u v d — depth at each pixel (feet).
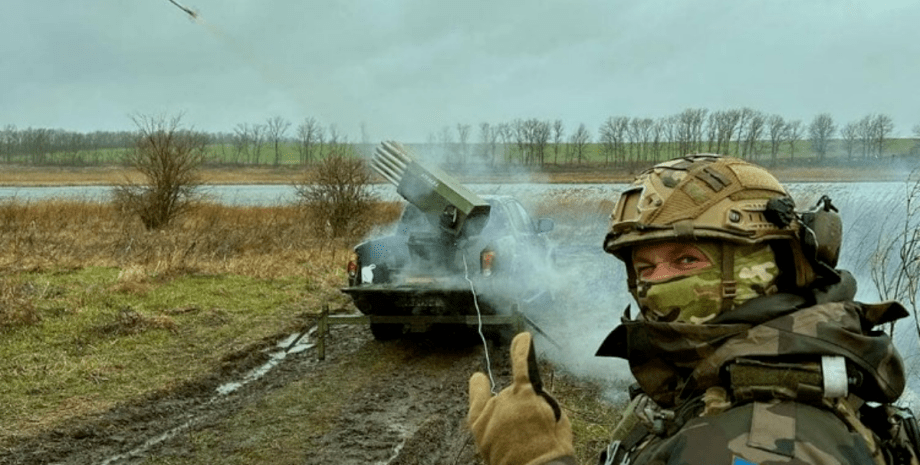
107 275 36.37
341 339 28.30
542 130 165.99
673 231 4.35
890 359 4.14
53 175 215.10
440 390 21.49
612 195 65.26
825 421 3.74
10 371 21.26
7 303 26.84
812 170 99.45
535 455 3.94
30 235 48.52
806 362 3.90
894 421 4.34
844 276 4.65
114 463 15.87
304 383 22.26
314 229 58.90
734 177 4.42
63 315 27.50
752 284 4.33
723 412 3.91
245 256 44.39
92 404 19.30
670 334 4.29
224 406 19.95
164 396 20.36
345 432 17.90
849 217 21.29
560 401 19.71
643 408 4.83
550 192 72.18
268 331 28.32
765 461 3.51
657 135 170.60
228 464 15.90
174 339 25.99
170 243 47.03
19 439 16.76
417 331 23.95
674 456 3.80
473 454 16.48
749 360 3.94
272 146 237.66
